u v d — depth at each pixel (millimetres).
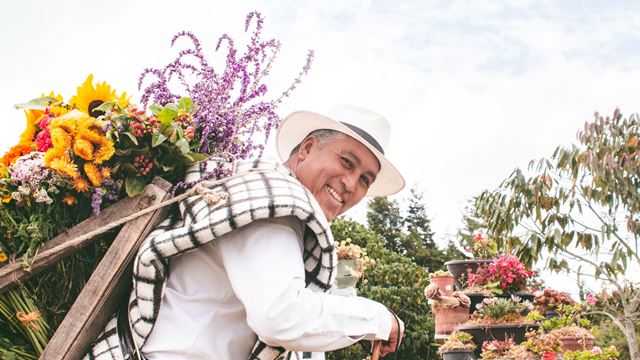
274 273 1381
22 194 1473
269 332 1359
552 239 6738
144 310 1426
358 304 1522
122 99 1670
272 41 1701
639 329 7770
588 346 6391
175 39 1678
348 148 1719
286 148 2082
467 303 6422
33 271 1480
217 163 1618
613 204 6586
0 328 1560
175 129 1552
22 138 1639
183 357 1444
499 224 7215
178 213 1581
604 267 6770
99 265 1465
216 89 1667
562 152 6824
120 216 1521
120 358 1452
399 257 15500
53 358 1416
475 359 6266
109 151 1486
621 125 6676
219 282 1486
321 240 1474
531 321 6367
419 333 14438
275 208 1401
